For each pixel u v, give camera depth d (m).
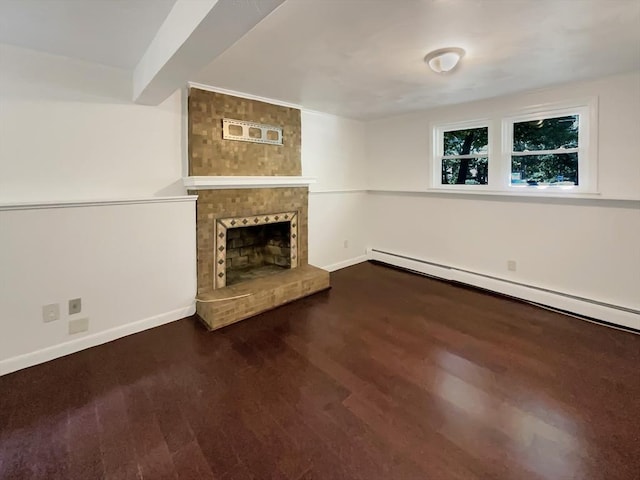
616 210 3.04
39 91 2.43
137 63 2.63
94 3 1.76
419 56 2.45
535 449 1.64
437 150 4.41
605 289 3.15
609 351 2.59
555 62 2.60
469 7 1.77
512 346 2.67
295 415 1.89
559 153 3.38
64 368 2.35
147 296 2.93
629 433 1.74
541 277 3.57
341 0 1.69
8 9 1.81
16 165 2.38
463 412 1.91
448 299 3.71
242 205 3.52
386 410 1.93
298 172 4.11
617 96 2.94
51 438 1.71
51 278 2.43
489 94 3.54
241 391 2.10
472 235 4.14
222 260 3.40
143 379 2.23
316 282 3.89
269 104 3.71
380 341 2.75
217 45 1.74
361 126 5.10
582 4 1.75
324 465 1.55
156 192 3.06
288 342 2.73
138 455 1.61
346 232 5.00
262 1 1.33
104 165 2.76
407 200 4.80
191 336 2.83
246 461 1.58
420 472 1.51
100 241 2.63
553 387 2.14
